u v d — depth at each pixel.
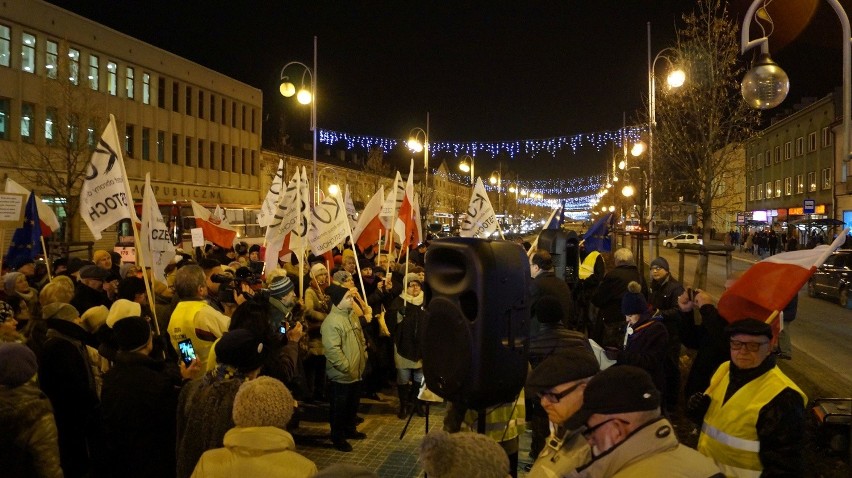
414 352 7.76
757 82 6.20
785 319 7.07
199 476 3.03
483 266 3.69
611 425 2.49
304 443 7.08
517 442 4.86
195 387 3.99
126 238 23.31
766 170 59.38
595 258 12.12
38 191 30.55
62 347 5.08
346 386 6.89
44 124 32.06
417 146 26.66
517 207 69.19
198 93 46.66
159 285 7.70
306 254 11.74
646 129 22.75
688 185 19.30
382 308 9.44
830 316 17.62
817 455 6.04
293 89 19.36
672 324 7.03
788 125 53.62
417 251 13.74
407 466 6.39
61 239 29.20
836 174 43.84
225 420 3.74
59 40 33.22
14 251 9.01
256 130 54.31
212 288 7.45
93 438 5.21
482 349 3.70
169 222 27.89
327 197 9.82
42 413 4.02
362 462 6.51
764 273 4.95
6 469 3.86
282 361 6.17
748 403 3.54
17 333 5.39
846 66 5.61
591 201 87.88
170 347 6.95
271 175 51.28
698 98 16.61
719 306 5.21
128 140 39.28
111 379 4.48
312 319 8.18
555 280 7.09
